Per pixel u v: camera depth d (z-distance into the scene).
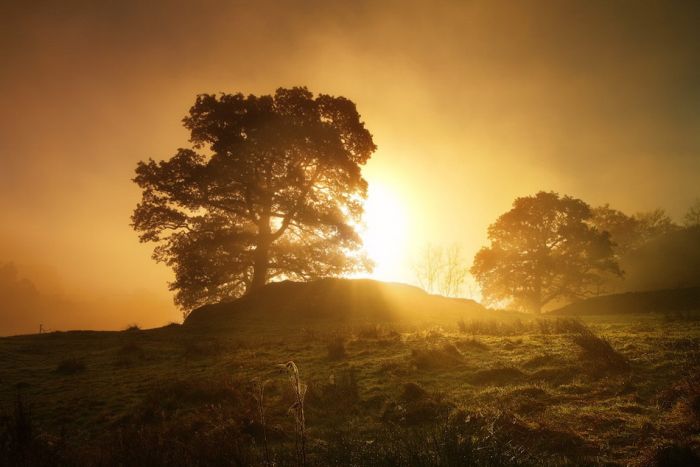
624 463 6.74
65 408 12.45
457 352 14.47
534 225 63.81
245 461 6.93
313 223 41.59
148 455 7.16
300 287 37.59
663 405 8.84
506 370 12.23
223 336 25.11
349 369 13.74
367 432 9.13
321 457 7.31
